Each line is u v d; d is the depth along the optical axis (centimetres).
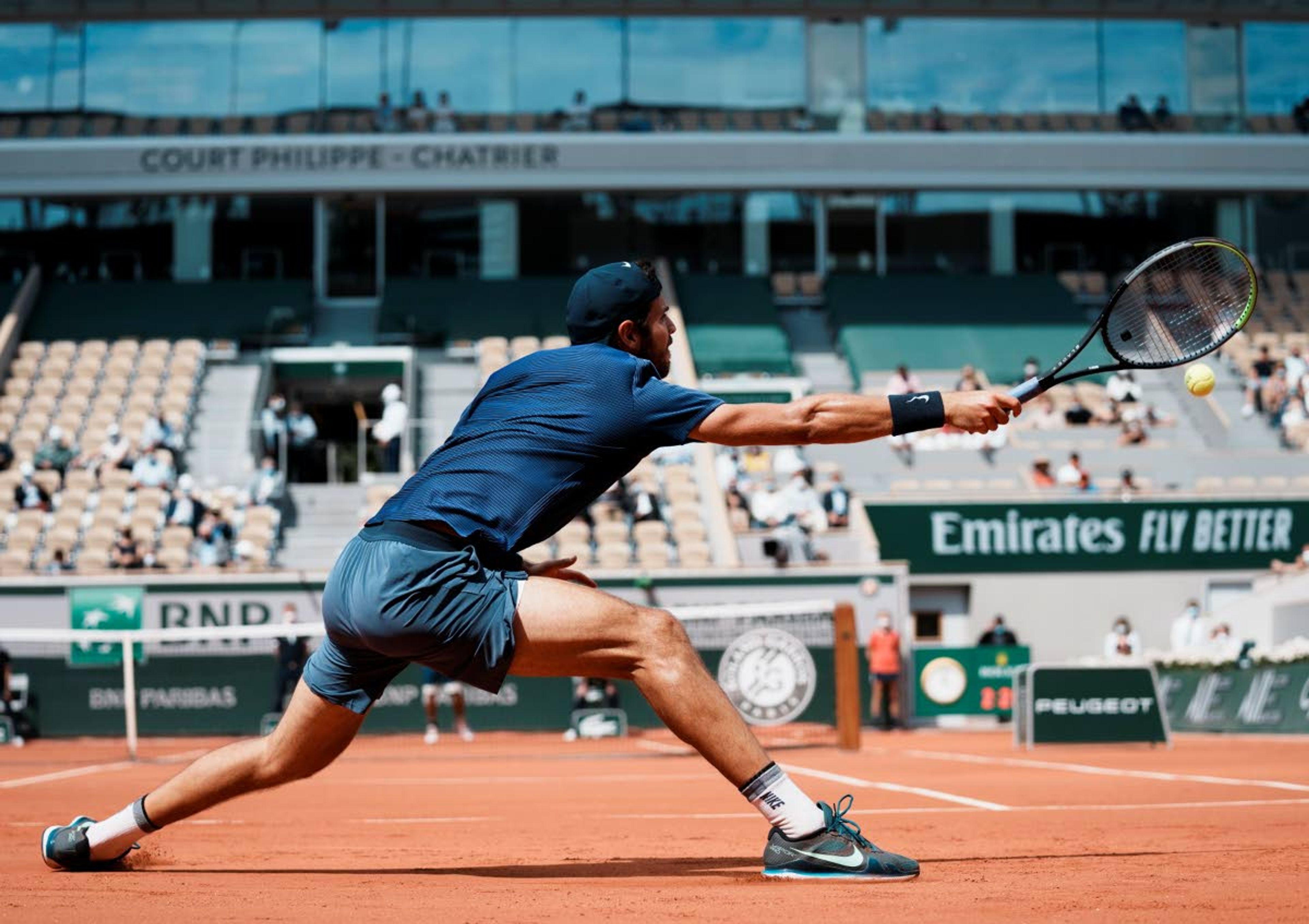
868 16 3008
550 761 1434
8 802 865
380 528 356
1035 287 2970
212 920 300
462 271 3002
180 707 1953
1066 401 2594
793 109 3005
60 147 2928
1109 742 1502
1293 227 3067
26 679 1958
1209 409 2588
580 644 351
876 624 2012
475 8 2952
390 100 2980
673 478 2328
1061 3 2984
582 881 388
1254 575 2264
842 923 288
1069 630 2242
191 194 2950
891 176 2972
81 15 2945
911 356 2716
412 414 2553
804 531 2133
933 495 2262
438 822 688
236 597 1969
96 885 381
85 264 2984
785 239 3025
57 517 2209
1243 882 362
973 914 301
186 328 2803
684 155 2959
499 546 352
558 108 2991
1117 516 2258
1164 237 3052
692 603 1988
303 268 2992
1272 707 1662
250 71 2981
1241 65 3042
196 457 2455
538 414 355
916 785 917
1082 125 3019
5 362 2639
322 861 484
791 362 2680
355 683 376
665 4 2969
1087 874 386
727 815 715
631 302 372
